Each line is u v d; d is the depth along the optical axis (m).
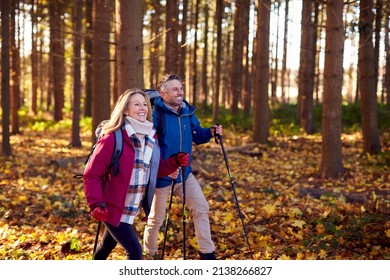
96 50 13.01
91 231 6.90
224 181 10.35
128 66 8.27
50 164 12.77
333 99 10.38
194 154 13.27
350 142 17.00
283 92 34.72
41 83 39.75
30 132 22.95
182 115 5.25
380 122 19.89
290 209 7.39
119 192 4.25
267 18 15.87
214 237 6.46
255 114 16.33
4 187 9.65
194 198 5.19
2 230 6.68
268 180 10.47
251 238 6.27
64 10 16.05
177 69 21.44
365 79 13.46
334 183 9.94
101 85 13.13
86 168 4.23
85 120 25.42
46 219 7.61
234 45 23.19
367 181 10.02
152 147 4.46
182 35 21.36
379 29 13.01
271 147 15.59
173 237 6.34
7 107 13.96
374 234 5.91
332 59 10.24
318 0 10.16
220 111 26.36
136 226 6.93
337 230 6.06
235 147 15.01
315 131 20.11
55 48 23.56
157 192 5.20
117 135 4.27
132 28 8.25
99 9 12.57
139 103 4.42
